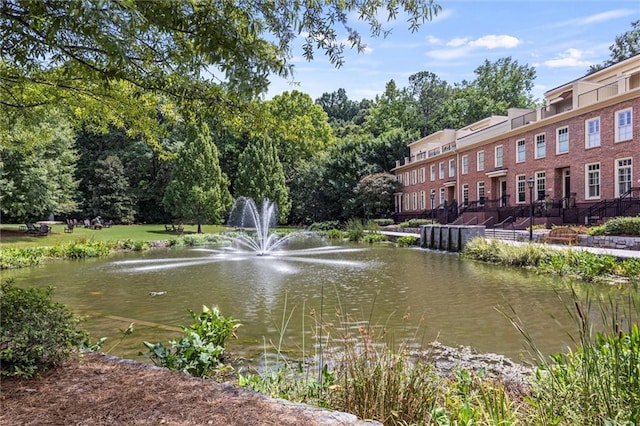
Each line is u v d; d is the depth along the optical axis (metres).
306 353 4.73
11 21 2.80
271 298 8.09
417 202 35.44
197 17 2.55
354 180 38.62
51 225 29.34
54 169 22.88
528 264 11.90
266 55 2.73
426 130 52.44
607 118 17.53
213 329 4.37
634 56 18.72
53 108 5.56
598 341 2.97
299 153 41.25
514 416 2.51
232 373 4.05
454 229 17.70
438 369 4.07
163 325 6.14
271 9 3.00
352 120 66.38
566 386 2.66
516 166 23.28
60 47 3.03
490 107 44.62
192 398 2.37
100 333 5.70
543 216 19.55
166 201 29.39
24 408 2.22
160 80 3.73
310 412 2.20
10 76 4.28
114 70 3.37
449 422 2.42
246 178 34.91
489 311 6.79
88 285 9.95
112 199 34.91
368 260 14.89
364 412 2.57
